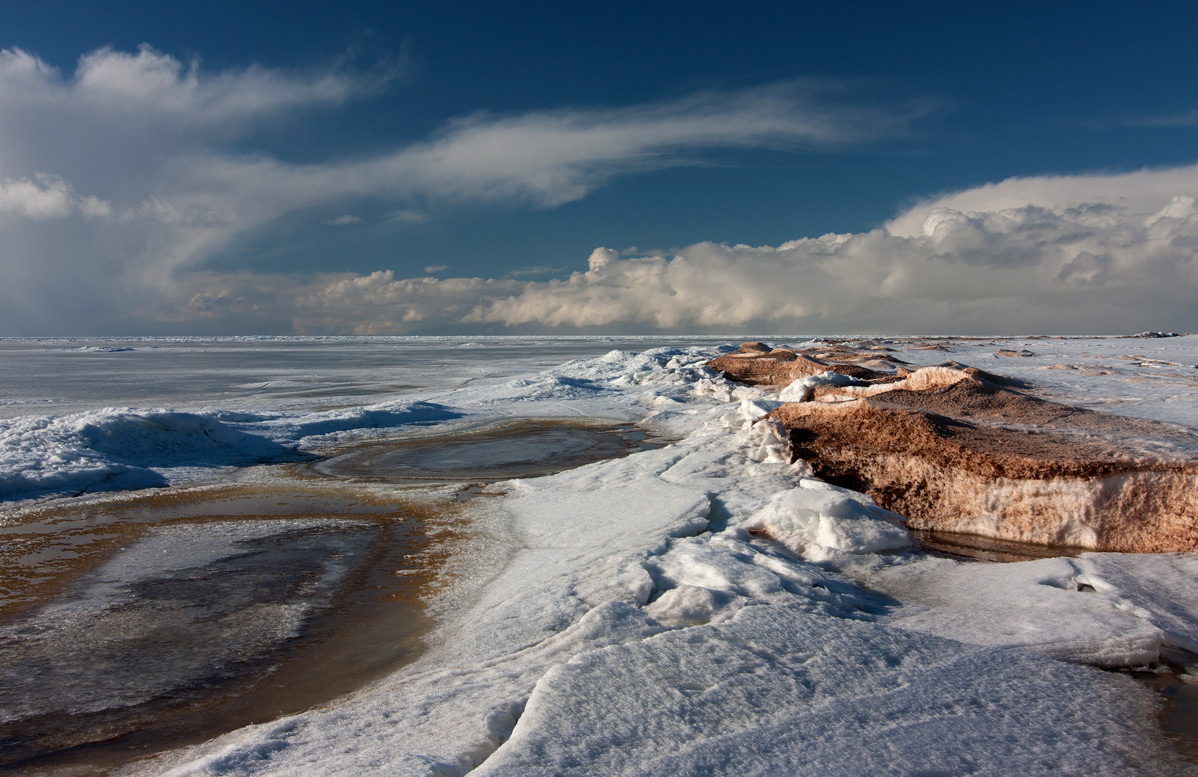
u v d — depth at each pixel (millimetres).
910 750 2564
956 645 3572
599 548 5922
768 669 3219
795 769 2414
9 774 3090
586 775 2361
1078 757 2613
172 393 24812
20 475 9344
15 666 4207
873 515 6152
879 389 10984
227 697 3770
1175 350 44906
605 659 3354
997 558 5863
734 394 17453
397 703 3387
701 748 2533
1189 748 2734
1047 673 3322
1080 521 6129
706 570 4977
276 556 6426
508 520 7426
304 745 2992
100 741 3354
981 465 6676
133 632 4703
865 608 4508
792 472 7914
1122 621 4031
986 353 40969
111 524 7668
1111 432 7898
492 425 15664
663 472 8586
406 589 5473
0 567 6180
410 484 9734
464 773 2641
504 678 3562
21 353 72562
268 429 13977
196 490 9461
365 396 23203
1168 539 5758
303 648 4398
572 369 27500
